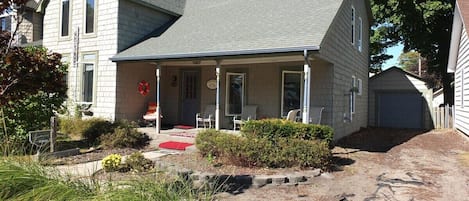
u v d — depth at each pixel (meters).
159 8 13.43
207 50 9.64
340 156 8.91
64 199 3.37
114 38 12.12
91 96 12.76
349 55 13.05
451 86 19.66
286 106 11.45
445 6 17.92
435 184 6.35
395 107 19.11
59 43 13.98
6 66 4.48
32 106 8.17
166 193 3.38
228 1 14.18
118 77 12.07
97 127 9.93
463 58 13.15
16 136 7.84
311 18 10.10
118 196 3.19
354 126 14.59
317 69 10.80
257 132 8.13
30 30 17.50
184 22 13.53
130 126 10.20
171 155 8.25
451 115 17.61
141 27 13.02
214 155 7.64
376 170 7.43
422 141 12.22
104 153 8.62
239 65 12.34
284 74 11.50
